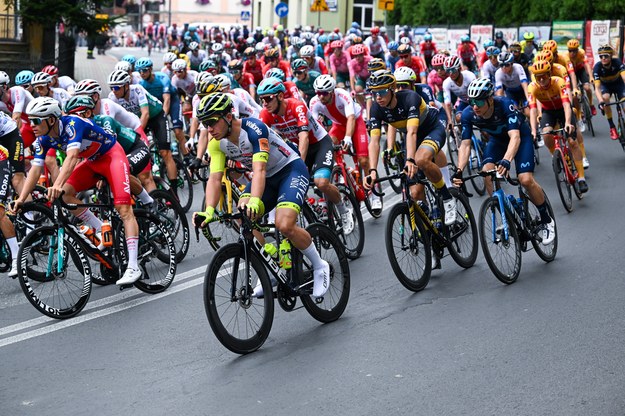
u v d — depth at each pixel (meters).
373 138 10.35
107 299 9.57
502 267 9.62
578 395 6.48
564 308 8.64
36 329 8.53
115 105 11.12
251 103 13.20
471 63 26.27
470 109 10.24
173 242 10.14
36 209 9.48
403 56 20.61
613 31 36.75
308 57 19.89
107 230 9.37
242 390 6.78
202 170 15.35
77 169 9.61
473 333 7.95
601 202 13.94
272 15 75.69
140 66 15.73
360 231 11.16
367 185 9.44
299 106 10.60
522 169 10.25
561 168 13.31
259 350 7.75
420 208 9.59
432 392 6.61
